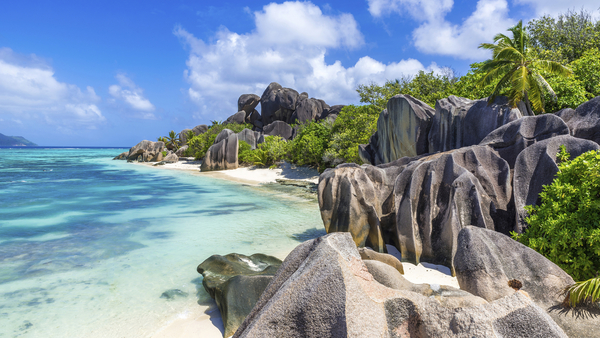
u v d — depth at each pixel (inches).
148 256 388.8
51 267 354.6
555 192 265.6
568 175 269.0
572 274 237.0
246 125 2368.4
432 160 365.1
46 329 235.5
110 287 305.6
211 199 786.8
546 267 196.5
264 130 2276.1
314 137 1268.5
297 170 1279.5
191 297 285.4
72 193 881.5
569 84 677.9
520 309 120.3
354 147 1029.8
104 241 448.5
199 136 2183.8
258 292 247.0
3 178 1223.5
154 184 1080.2
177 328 237.1
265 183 1102.4
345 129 1183.6
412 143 671.8
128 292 295.3
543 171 306.2
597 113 343.9
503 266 203.5
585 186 245.8
